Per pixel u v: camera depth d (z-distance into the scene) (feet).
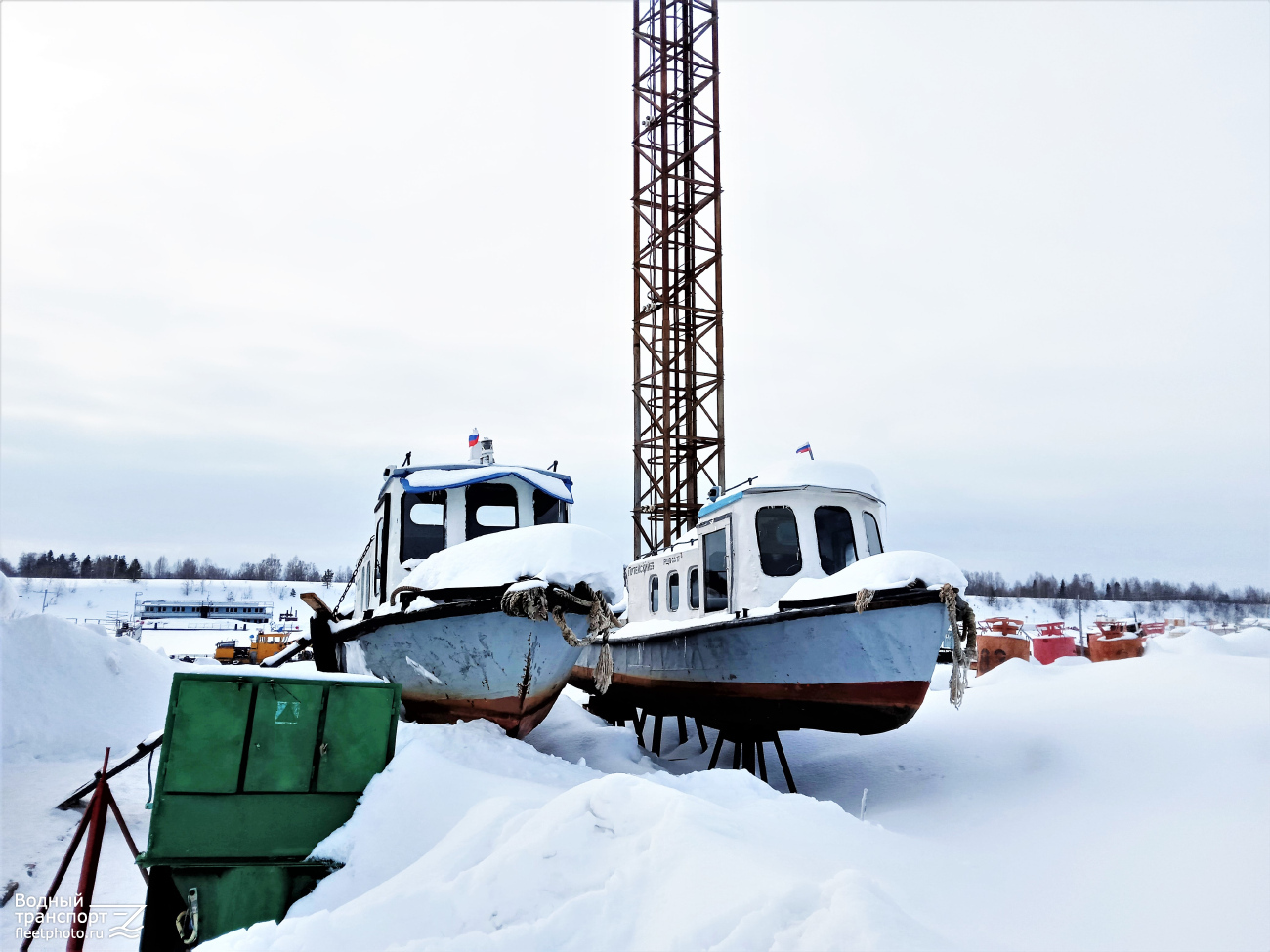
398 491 33.47
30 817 26.32
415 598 28.53
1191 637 51.49
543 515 35.37
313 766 18.76
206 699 18.17
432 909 12.19
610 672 27.07
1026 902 15.83
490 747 24.03
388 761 19.54
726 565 34.24
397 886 13.85
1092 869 18.21
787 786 31.53
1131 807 22.27
